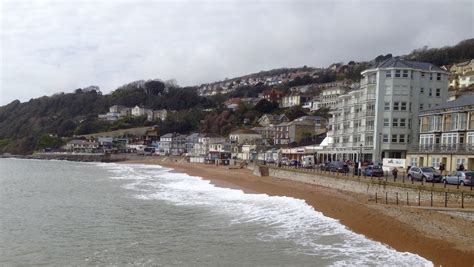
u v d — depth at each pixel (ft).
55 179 238.27
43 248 75.20
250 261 65.87
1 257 69.62
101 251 72.95
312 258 66.74
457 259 61.41
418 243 70.33
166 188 183.21
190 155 500.74
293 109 531.91
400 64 225.97
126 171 333.83
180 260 67.05
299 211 110.42
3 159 574.15
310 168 210.18
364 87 241.14
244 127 524.52
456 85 372.79
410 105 224.74
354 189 133.28
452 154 158.92
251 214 107.96
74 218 105.19
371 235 80.94
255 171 248.32
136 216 107.55
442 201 95.55
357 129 249.55
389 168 184.55
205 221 99.45
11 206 126.62
